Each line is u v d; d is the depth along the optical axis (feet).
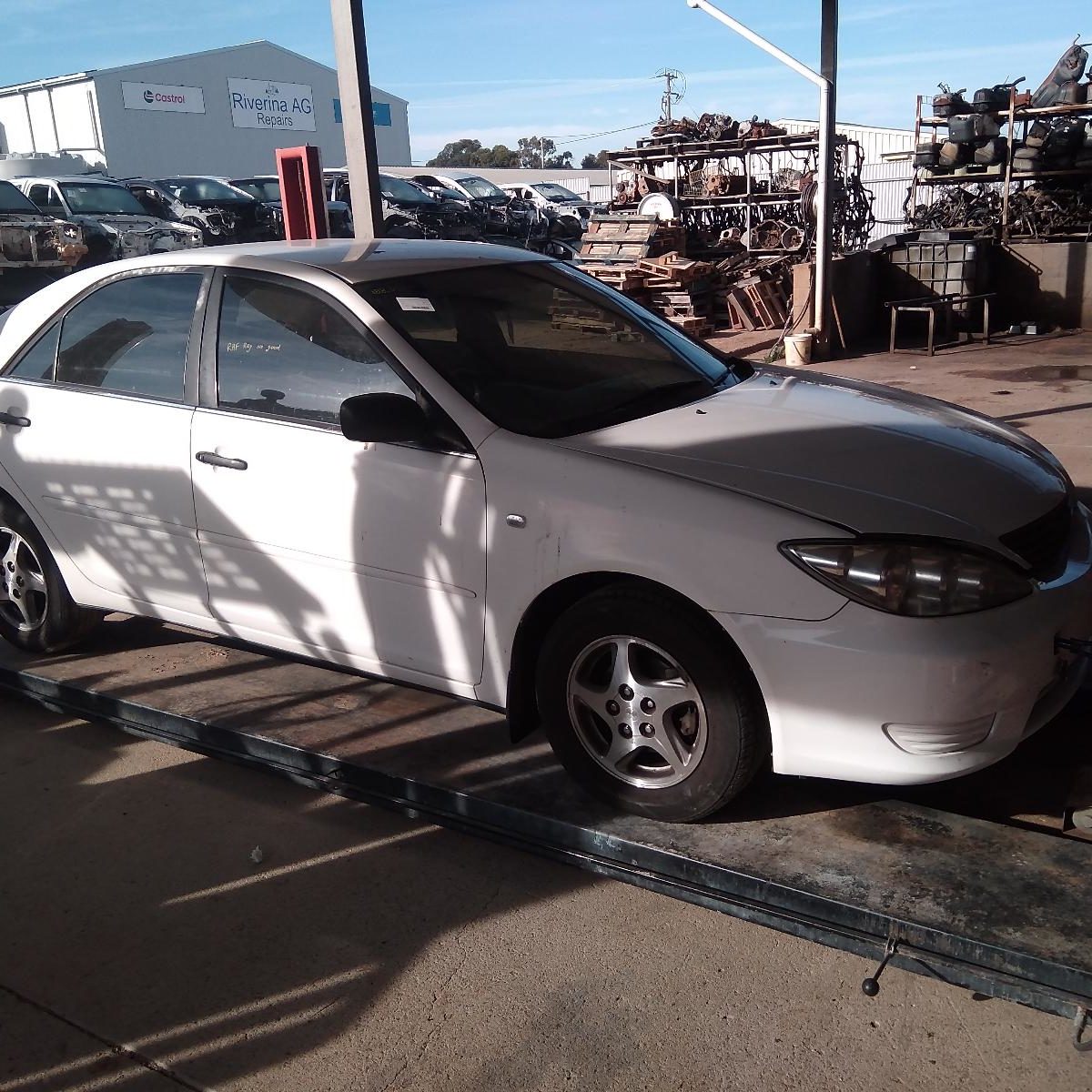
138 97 142.10
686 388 11.96
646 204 54.39
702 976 8.76
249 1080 8.00
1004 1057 7.80
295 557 11.76
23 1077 8.14
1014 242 45.60
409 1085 7.87
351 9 25.14
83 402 13.35
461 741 11.84
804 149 55.83
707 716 9.46
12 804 11.89
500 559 10.25
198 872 10.48
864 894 8.87
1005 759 11.27
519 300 12.59
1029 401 29.89
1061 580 9.49
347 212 72.28
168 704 13.14
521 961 9.04
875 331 45.85
